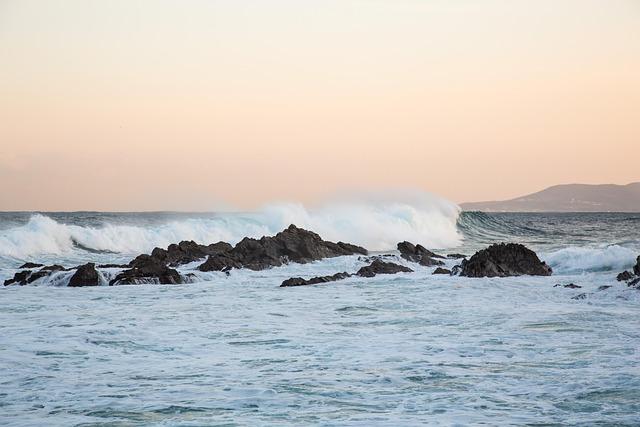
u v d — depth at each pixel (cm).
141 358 2409
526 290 4144
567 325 2995
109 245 7581
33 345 2588
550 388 1981
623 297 3791
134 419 1723
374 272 5138
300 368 2247
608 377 2089
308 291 4281
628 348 2511
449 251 8781
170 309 3584
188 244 6041
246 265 5506
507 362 2308
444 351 2492
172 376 2147
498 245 5041
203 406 1828
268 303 3788
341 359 2377
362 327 3020
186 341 2705
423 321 3156
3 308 3628
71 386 2028
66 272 4856
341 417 1728
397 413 1761
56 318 3275
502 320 3142
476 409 1794
